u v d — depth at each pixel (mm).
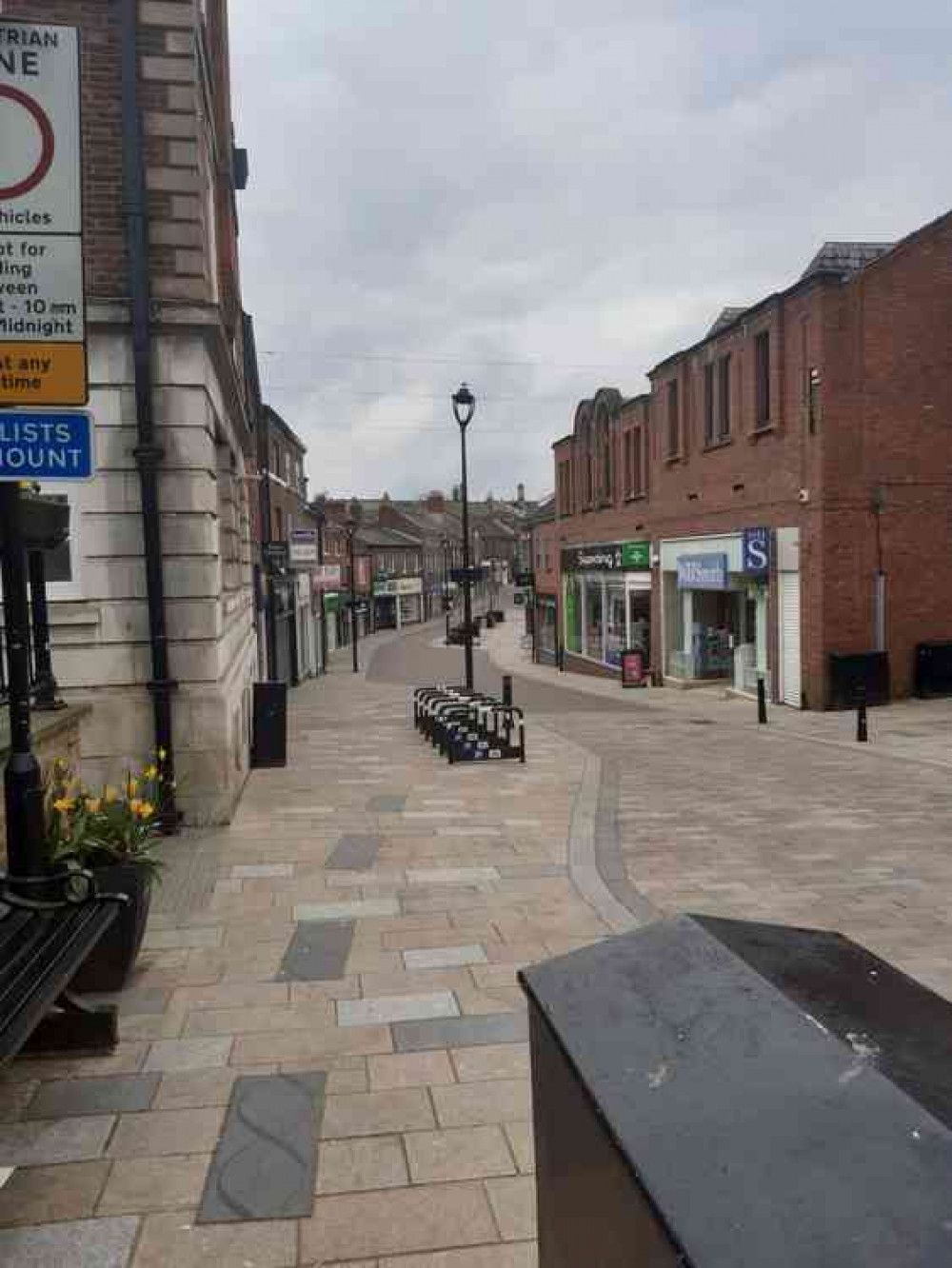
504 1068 4508
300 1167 3713
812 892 7477
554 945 6133
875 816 10141
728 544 23594
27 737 4895
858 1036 1489
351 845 8586
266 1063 4559
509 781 11859
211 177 11461
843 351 19250
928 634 20047
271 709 12930
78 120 4719
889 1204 1154
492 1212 3443
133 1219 3402
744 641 25016
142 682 9164
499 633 72000
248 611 18547
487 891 7266
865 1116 1296
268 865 7934
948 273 19609
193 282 8984
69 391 4773
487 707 14367
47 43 4676
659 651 28703
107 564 9094
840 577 19516
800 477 20125
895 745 15109
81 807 5672
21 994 3730
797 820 9984
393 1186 3598
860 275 19234
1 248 4703
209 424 9359
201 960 5879
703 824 9773
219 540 10648
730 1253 1162
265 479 28844
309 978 5594
